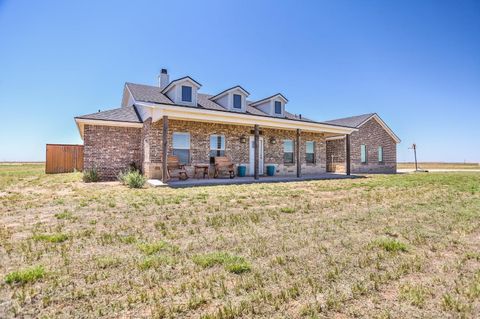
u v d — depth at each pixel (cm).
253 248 328
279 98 1633
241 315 188
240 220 466
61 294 217
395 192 830
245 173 1415
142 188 916
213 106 1467
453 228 416
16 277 238
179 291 222
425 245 342
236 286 232
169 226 429
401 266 273
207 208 568
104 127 1302
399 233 391
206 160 1324
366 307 199
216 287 231
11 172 1914
